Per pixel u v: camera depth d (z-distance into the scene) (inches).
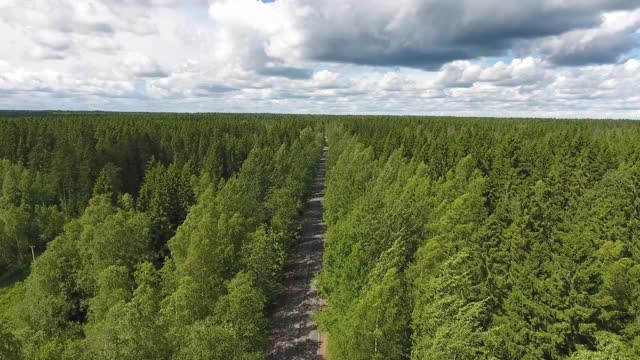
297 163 4783.5
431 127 7568.9
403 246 1934.1
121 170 4658.0
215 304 1956.2
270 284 2420.0
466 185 3097.9
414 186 2861.7
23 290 3011.8
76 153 4694.9
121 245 2500.0
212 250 2240.4
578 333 1440.7
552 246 1770.4
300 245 3435.0
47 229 3457.2
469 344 1360.7
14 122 5679.1
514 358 1481.3
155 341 1373.0
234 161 5457.7
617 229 2285.9
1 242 3280.0
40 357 1611.7
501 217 2443.4
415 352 1466.5
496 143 4630.9
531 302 1498.5
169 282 2197.3
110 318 1496.1
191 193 3754.9
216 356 1418.6
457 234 2000.5
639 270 1587.1
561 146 4131.4
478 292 1715.1
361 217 2172.7
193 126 6850.4
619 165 3459.6
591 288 1512.1
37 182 4067.4
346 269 1873.8
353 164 3858.3
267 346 2112.5
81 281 2320.4
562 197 2970.0
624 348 1309.1
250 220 2832.2
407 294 1705.2
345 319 1685.5
